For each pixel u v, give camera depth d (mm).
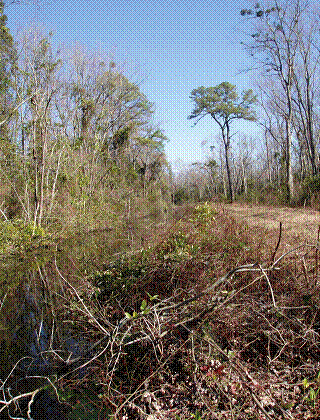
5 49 13539
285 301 3795
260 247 5660
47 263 9656
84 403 3270
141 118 29719
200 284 4500
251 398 2664
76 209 16812
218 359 3242
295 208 16469
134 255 6418
